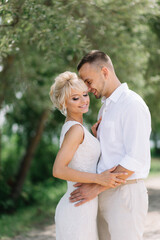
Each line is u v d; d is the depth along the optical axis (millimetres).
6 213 7504
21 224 6168
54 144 11531
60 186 10844
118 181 2281
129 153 2291
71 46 4402
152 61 6914
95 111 7141
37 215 7105
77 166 2418
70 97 2469
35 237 5285
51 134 10281
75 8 4762
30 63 7203
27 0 3564
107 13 4859
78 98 2463
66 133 2375
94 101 6879
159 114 8422
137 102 2344
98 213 2557
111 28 5277
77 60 6164
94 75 2512
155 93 7570
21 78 6945
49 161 11312
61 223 2406
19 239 5160
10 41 3799
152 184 10398
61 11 4289
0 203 7562
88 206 2375
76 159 2412
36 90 7441
